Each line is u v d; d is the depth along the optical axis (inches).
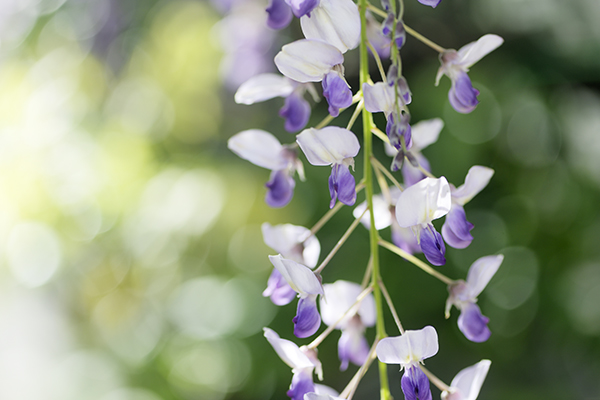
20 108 162.9
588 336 154.4
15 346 195.3
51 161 155.9
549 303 157.1
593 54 169.6
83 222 153.9
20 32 206.5
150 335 154.1
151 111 169.3
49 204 152.9
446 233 45.8
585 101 170.7
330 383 153.8
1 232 154.1
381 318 45.4
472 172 44.3
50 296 211.6
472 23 178.1
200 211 146.0
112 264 156.2
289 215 151.1
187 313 151.1
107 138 161.0
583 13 168.2
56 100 167.9
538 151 163.9
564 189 162.2
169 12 183.6
